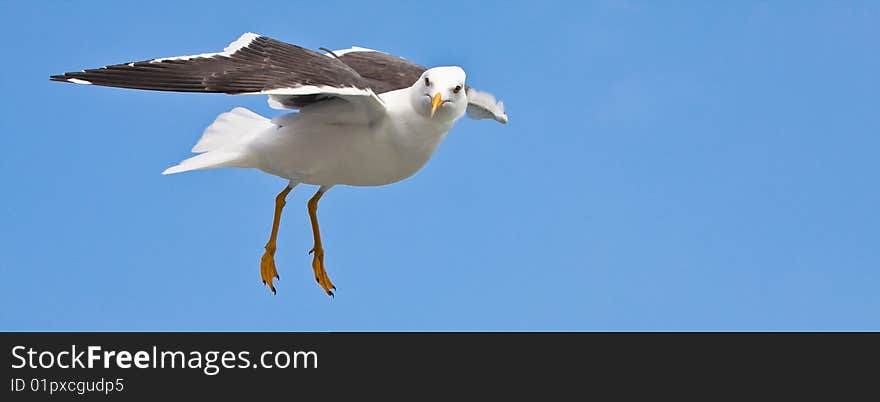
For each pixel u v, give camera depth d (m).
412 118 7.11
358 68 8.16
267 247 7.88
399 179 7.47
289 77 6.45
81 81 5.96
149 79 6.11
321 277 8.23
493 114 8.23
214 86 6.10
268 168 7.42
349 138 7.11
